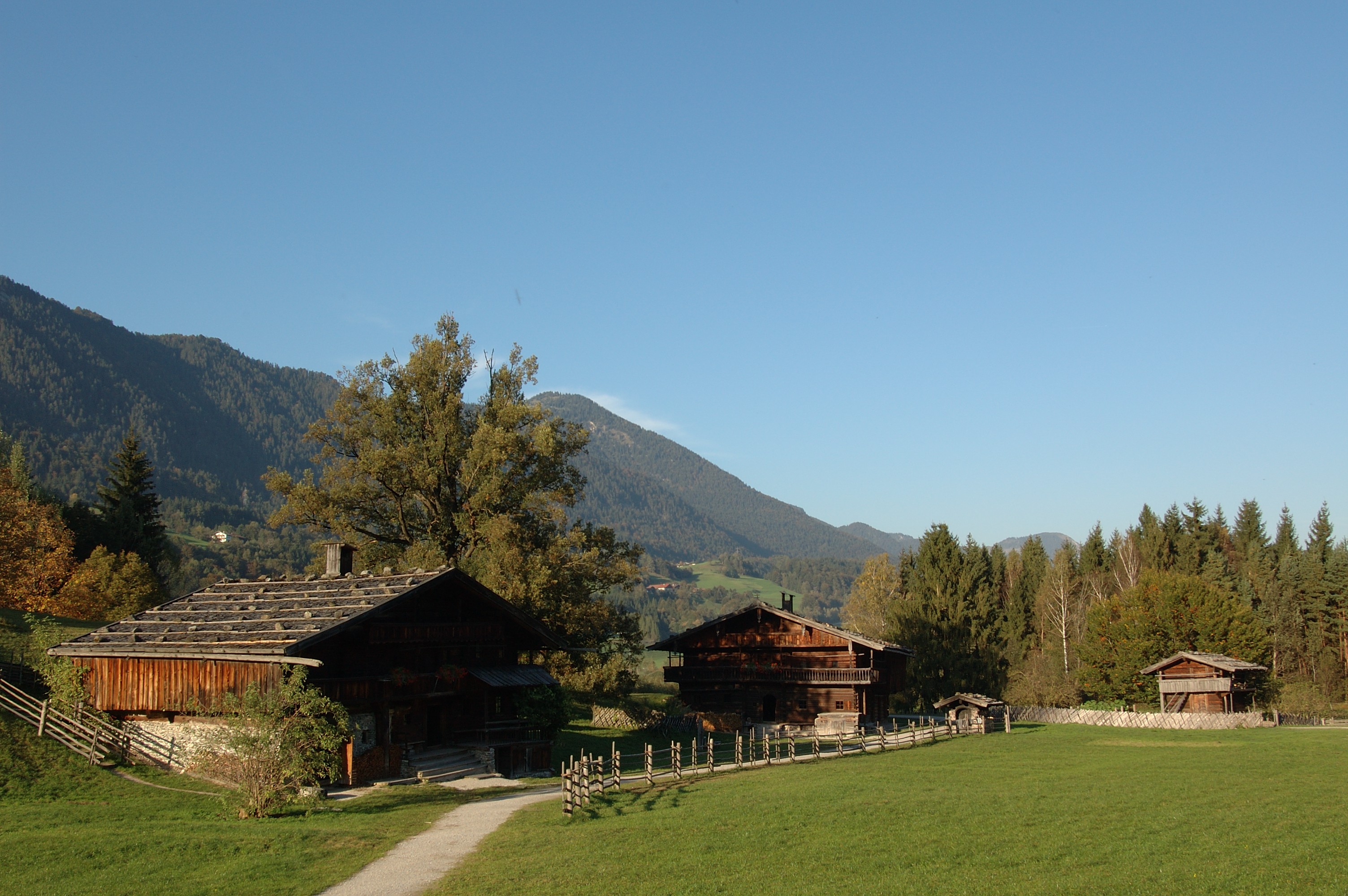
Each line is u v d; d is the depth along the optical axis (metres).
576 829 23.95
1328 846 21.94
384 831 23.53
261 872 19.34
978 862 20.66
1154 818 25.62
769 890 18.45
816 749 43.03
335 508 57.19
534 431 56.56
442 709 36.28
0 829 22.77
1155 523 111.56
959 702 59.56
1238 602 75.44
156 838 21.78
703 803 28.06
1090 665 76.38
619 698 69.38
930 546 95.19
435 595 36.03
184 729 31.33
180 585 111.62
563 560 54.97
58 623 54.50
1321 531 113.25
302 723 27.02
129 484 96.25
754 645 63.94
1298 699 72.81
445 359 58.78
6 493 69.75
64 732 31.39
